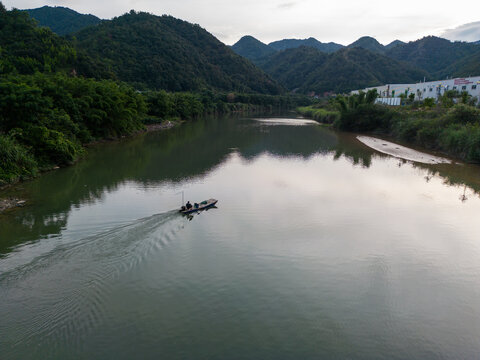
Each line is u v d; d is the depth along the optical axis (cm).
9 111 4009
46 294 1639
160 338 1412
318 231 2542
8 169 3541
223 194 3412
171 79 18662
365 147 6488
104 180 3838
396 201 3234
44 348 1314
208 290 1767
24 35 11862
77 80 6238
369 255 2194
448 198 3322
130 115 7250
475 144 4919
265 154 5731
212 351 1355
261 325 1520
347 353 1369
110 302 1619
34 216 2683
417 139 6575
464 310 1662
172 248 2216
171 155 5503
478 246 2327
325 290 1805
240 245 2292
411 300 1736
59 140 4338
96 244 2175
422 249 2281
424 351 1394
